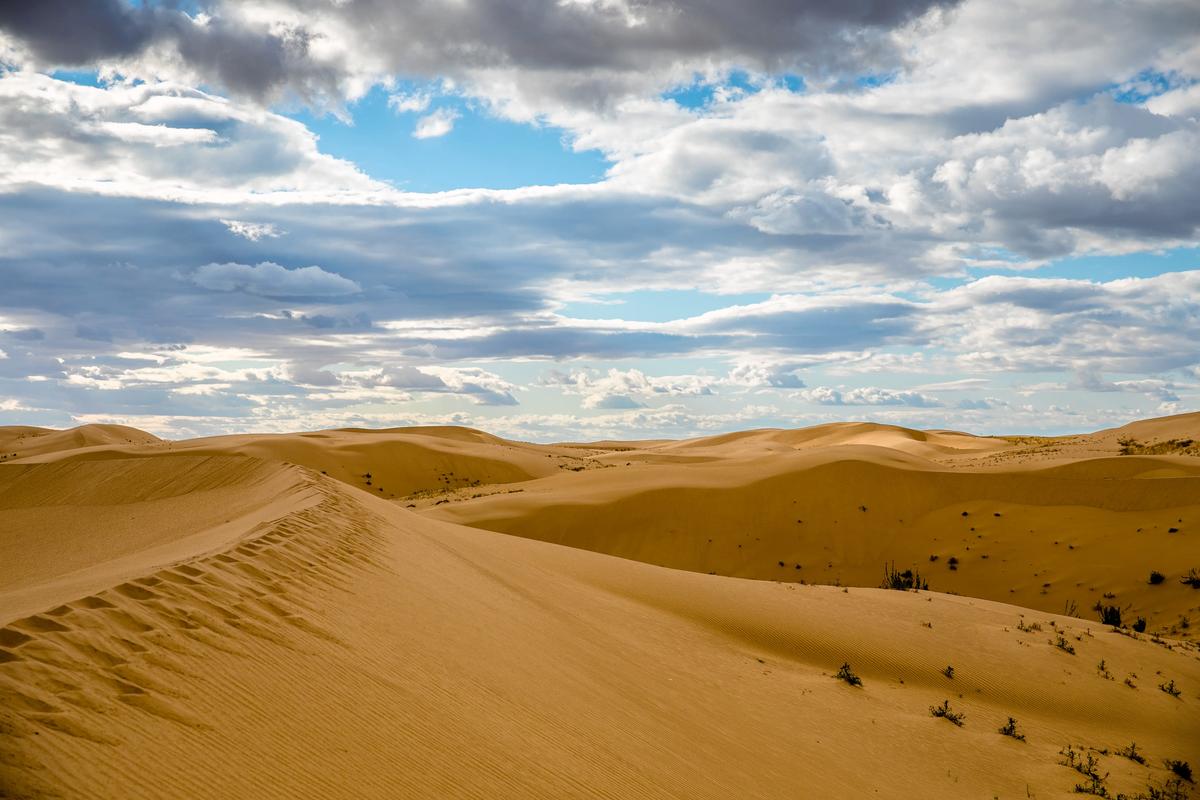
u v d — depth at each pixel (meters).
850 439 168.25
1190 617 40.91
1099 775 18.70
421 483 104.06
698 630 25.09
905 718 20.70
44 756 5.45
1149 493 60.31
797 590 32.72
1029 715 23.16
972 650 26.94
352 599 12.41
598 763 10.08
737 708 17.47
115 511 36.97
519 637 14.87
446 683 10.48
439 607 14.38
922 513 65.62
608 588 27.72
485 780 8.20
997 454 107.69
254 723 7.31
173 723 6.71
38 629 7.34
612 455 155.12
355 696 8.79
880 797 14.27
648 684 16.33
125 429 150.88
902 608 31.11
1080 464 72.50
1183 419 116.31
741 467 78.94
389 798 7.03
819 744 16.77
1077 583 49.12
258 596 10.56
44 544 30.30
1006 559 55.41
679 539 62.88
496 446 130.75
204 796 5.90
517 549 30.94
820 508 66.06
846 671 23.41
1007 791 16.86
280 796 6.34
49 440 137.38
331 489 27.22
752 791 11.80
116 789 5.49
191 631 8.59
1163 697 25.36
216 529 22.14
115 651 7.46
